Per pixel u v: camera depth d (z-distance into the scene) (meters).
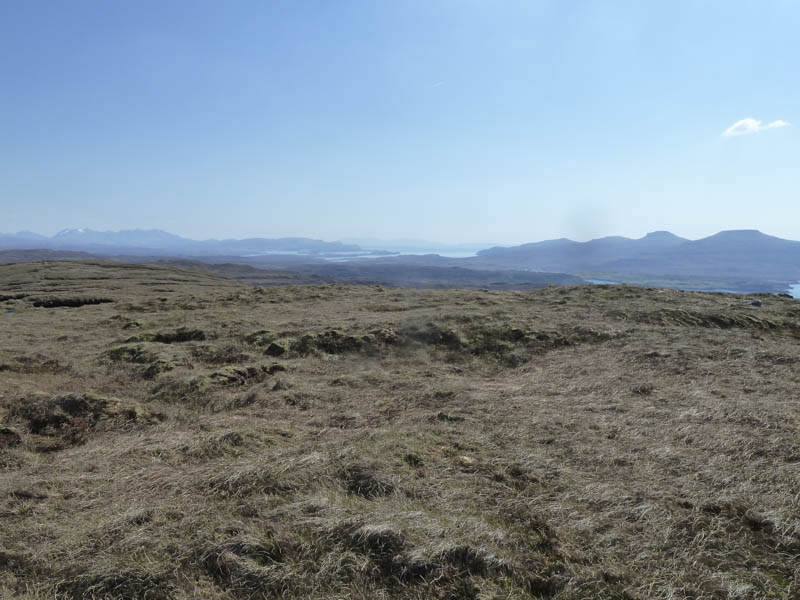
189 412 12.36
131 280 76.25
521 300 31.34
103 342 21.91
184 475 7.89
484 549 5.43
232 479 7.42
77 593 5.10
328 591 5.03
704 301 28.17
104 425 11.00
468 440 9.07
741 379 12.98
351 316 26.45
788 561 5.33
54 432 10.57
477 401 12.00
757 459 7.78
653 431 9.34
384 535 5.69
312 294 38.28
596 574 5.14
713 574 5.12
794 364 14.23
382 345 20.08
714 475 7.27
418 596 4.90
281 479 7.36
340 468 7.70
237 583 5.18
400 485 7.11
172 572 5.34
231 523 6.18
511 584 5.04
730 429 9.13
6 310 40.22
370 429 10.07
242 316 27.69
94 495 7.28
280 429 10.27
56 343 22.03
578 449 8.55
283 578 5.17
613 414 10.55
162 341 21.94
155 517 6.44
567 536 5.86
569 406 11.37
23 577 5.34
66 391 13.82
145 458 8.76
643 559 5.43
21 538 6.02
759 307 26.48
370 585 5.10
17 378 15.23
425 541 5.62
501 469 7.74
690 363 14.79
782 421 9.36
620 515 6.35
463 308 27.30
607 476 7.51
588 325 21.33
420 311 26.97
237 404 12.93
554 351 18.42
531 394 12.73
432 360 18.52
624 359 16.02
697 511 6.31
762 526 6.00
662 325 21.91
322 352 19.33
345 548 5.64
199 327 23.61
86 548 5.77
